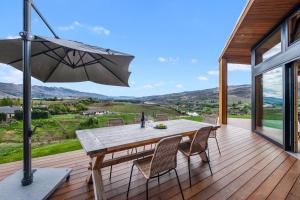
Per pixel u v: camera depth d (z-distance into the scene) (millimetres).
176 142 2131
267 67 5000
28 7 2100
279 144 4262
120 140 2309
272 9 3809
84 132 2783
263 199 2143
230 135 5598
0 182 2314
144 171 2119
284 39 4074
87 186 2443
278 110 4500
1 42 1915
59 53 2570
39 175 2500
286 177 2693
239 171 2904
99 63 2627
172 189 2375
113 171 2900
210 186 2441
